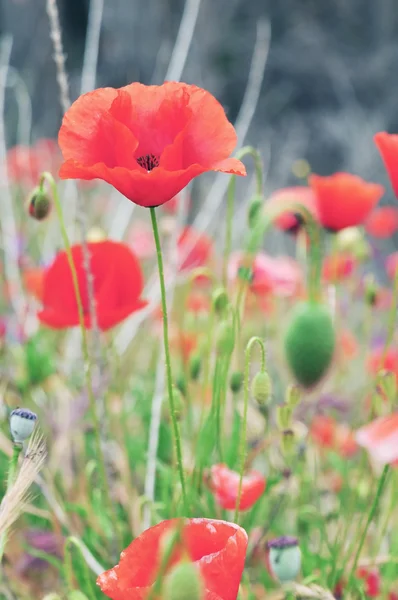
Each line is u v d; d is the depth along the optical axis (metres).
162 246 1.40
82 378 1.27
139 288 1.09
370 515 1.02
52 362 1.23
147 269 1.57
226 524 0.90
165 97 0.97
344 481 1.17
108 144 0.95
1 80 1.36
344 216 1.16
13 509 0.92
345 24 6.77
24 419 0.94
